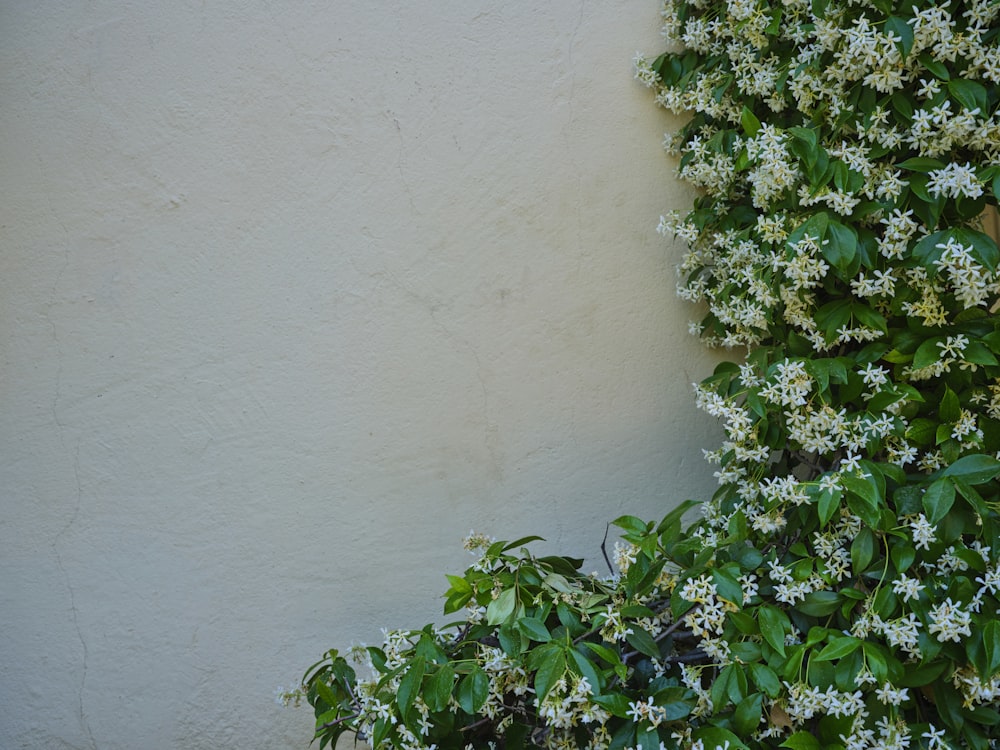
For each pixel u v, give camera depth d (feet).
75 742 7.02
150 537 7.13
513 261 7.57
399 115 7.45
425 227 7.46
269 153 7.30
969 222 6.44
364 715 6.10
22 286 7.07
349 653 7.25
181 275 7.20
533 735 6.06
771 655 5.66
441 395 7.45
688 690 5.65
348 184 7.38
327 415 7.32
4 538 6.99
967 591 5.51
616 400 7.68
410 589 7.35
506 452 7.52
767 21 7.00
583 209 7.68
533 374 7.57
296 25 7.35
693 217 7.46
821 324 6.43
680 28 7.67
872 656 5.38
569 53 7.69
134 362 7.14
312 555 7.29
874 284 6.17
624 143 7.75
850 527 6.12
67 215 7.11
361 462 7.35
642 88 7.78
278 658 7.22
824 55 6.66
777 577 5.91
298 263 7.32
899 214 6.09
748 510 6.67
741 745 5.34
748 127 6.52
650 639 5.84
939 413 6.13
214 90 7.26
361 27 7.42
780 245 6.65
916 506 5.86
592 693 5.45
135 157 7.18
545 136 7.63
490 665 5.85
